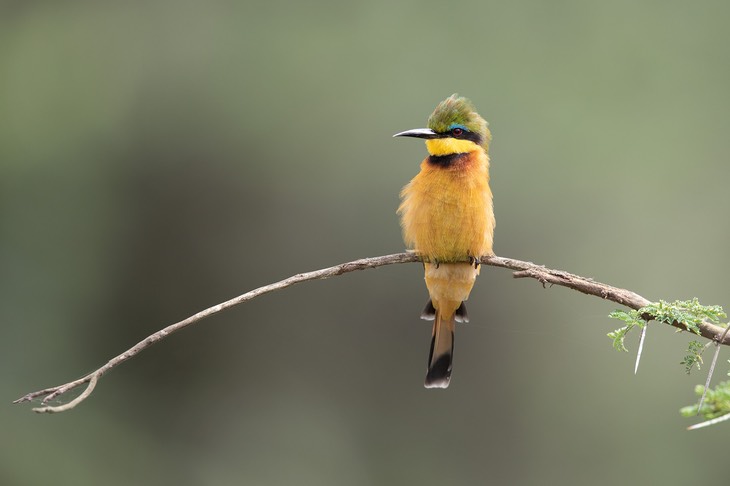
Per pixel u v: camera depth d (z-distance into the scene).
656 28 15.01
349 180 14.83
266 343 14.88
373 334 14.71
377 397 14.69
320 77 15.16
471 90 14.84
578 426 14.07
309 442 14.60
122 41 15.42
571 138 14.59
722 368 9.77
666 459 13.52
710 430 13.48
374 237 14.68
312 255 14.82
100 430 14.07
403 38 15.24
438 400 14.59
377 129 14.89
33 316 14.34
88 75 15.23
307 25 15.45
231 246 14.94
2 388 13.75
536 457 14.23
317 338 14.80
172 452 14.44
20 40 15.39
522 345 14.39
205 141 15.10
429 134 7.93
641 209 14.37
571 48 14.97
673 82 14.80
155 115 15.18
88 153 15.00
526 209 14.37
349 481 14.25
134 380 14.70
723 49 14.95
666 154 14.54
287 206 14.94
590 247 14.30
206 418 14.67
